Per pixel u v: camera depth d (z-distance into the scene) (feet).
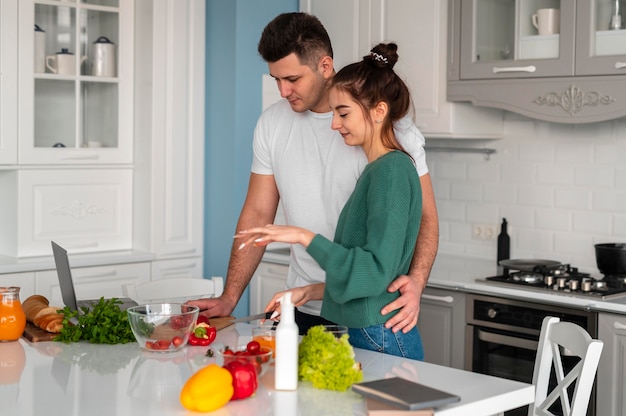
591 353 7.39
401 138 7.97
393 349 7.37
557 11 11.77
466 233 14.30
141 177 14.40
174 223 14.47
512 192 13.69
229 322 8.40
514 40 12.21
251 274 9.20
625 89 11.10
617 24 11.21
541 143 13.32
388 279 6.73
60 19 13.56
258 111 14.53
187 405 5.78
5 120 13.03
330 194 8.55
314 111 8.68
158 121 14.16
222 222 14.57
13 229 13.44
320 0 14.46
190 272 14.73
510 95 12.24
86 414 5.74
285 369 6.23
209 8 14.55
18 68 13.10
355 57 14.06
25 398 6.08
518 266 12.01
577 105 11.55
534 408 8.05
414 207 7.09
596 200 12.76
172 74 14.23
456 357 12.10
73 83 13.79
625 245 11.92
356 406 5.89
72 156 13.74
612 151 12.56
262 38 8.18
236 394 5.99
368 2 13.82
